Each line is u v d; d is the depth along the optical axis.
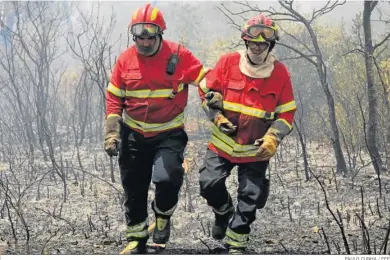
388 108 8.71
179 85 4.12
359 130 10.58
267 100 4.09
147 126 4.14
